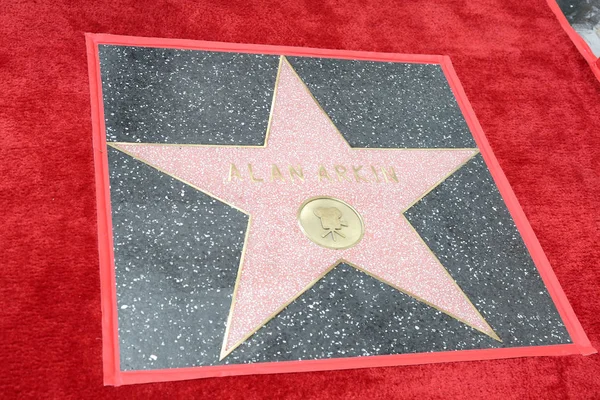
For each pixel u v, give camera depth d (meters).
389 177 1.87
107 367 1.33
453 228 1.80
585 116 2.26
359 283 1.62
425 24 2.38
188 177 1.69
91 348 1.35
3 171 1.57
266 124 1.88
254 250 1.60
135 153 1.70
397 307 1.60
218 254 1.56
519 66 2.35
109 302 1.42
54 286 1.41
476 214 1.86
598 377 1.60
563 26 2.55
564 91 2.32
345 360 1.47
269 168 1.78
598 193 2.04
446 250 1.75
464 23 2.44
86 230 1.52
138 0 2.10
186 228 1.59
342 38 2.22
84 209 1.55
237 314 1.48
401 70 2.19
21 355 1.30
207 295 1.49
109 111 1.77
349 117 1.99
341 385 1.43
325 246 1.66
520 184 1.99
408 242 1.73
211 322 1.45
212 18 2.13
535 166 2.05
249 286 1.53
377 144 1.94
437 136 2.03
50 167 1.60
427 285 1.66
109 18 2.01
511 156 2.06
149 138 1.74
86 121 1.73
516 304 1.69
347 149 1.90
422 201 1.84
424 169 1.92
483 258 1.76
